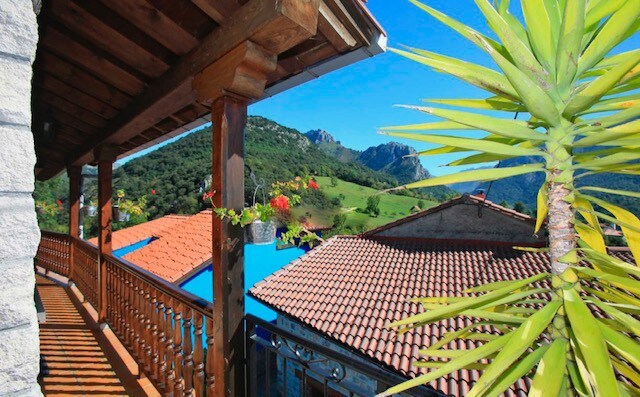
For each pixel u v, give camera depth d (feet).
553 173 2.60
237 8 5.34
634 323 2.20
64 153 17.78
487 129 2.45
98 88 9.14
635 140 2.23
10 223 3.10
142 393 8.75
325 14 5.04
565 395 2.47
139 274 9.55
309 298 21.93
